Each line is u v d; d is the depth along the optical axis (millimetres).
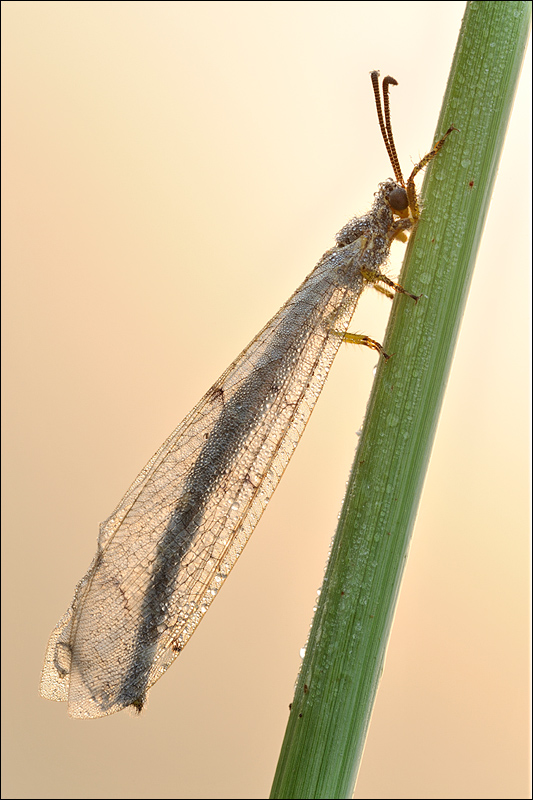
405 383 172
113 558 186
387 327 173
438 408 172
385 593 170
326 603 171
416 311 172
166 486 187
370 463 171
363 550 171
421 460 171
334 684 170
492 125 172
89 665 184
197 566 187
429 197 173
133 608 185
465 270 172
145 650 185
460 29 173
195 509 187
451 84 173
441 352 172
